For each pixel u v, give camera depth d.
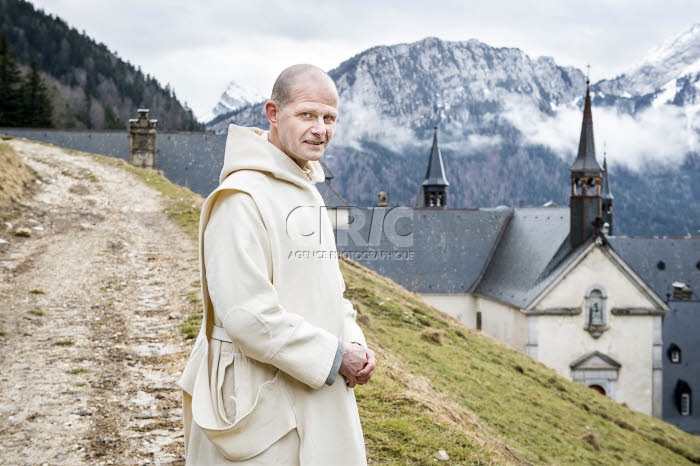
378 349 11.62
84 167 30.67
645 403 42.75
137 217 21.19
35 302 10.54
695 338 60.00
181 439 5.49
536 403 15.01
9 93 88.25
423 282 54.25
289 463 2.50
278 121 2.66
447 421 7.18
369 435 6.29
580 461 11.73
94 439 5.43
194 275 12.77
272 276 2.51
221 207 2.52
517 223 55.38
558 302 42.59
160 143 55.25
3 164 23.88
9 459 5.00
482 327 52.53
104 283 12.14
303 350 2.39
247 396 2.47
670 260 71.19
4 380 6.89
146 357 7.89
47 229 18.03
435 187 85.88
